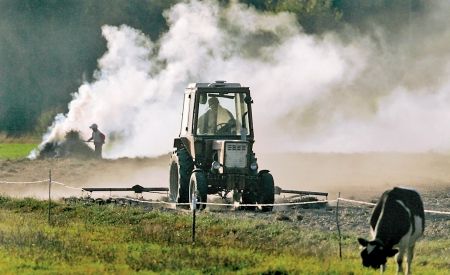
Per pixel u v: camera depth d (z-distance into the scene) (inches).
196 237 1749.5
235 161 2228.1
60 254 1547.7
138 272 1375.5
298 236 1739.7
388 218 1316.4
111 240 1740.9
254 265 1434.5
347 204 2438.5
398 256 1341.0
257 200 2250.2
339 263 1412.4
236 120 2313.0
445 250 1599.4
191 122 2306.8
